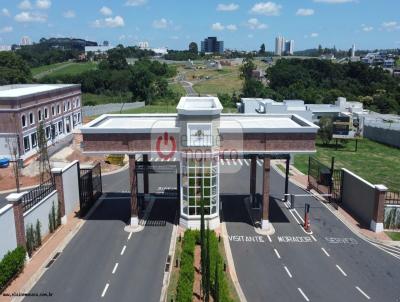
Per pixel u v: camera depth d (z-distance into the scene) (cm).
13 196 2875
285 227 3691
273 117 4375
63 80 15362
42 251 3188
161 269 2930
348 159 6788
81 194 3928
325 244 3356
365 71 15425
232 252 3200
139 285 2723
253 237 3475
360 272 2917
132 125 3844
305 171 5722
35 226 3212
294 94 13262
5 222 2747
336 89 13862
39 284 2731
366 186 3753
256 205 4156
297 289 2688
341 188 4303
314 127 3478
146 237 3459
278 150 3519
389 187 5134
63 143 6894
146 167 4041
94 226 3694
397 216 3603
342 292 2659
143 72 14700
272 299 2566
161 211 4056
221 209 4112
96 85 15338
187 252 2966
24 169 5275
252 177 4125
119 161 5850
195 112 3353
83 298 2577
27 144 6034
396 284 2766
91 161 5838
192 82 18212
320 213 4041
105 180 5197
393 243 3372
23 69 13812
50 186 3650
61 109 7494
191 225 3597
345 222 3812
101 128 3478
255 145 3522
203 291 2386
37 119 6359
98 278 2812
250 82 14350
